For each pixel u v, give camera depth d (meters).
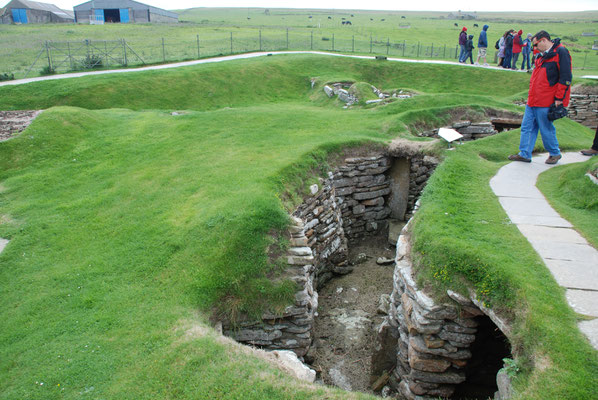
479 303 5.37
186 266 7.07
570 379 3.87
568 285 5.04
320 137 12.91
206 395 4.58
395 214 13.13
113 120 15.80
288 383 4.69
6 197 10.62
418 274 6.30
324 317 8.97
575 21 93.88
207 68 25.17
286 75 26.39
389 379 7.03
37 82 21.19
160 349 5.36
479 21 92.25
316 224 10.36
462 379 5.98
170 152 12.34
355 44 42.56
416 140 12.73
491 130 15.04
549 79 9.20
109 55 30.73
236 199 8.57
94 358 5.37
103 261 7.60
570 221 6.76
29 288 7.09
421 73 26.34
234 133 13.67
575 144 11.69
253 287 6.75
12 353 5.64
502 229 6.56
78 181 11.17
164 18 73.19
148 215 8.96
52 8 69.75
